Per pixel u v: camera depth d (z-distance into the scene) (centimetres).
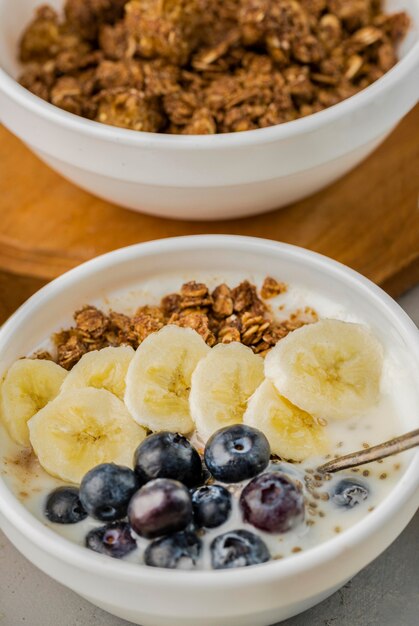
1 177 61
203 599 42
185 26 59
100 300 52
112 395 48
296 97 59
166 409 48
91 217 59
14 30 63
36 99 55
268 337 51
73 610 49
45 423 47
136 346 51
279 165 54
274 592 42
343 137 54
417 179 60
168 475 45
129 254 51
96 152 54
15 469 47
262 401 47
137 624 48
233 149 53
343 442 47
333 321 49
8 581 50
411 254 57
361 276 50
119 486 44
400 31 61
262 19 59
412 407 47
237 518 44
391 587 49
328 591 45
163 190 55
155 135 53
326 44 61
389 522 43
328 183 58
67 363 50
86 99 59
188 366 49
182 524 43
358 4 62
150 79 59
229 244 51
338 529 44
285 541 44
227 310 52
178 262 52
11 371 49
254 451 45
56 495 45
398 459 46
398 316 48
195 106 58
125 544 44
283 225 59
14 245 58
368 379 48
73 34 63
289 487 43
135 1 61
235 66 60
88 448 47
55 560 43
